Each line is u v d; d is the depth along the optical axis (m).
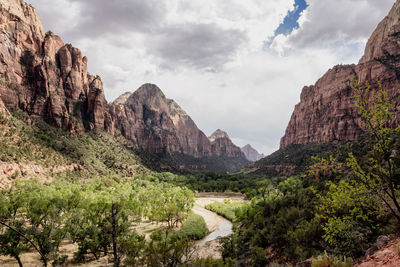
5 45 133.62
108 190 95.25
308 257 21.91
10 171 79.00
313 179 74.94
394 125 56.94
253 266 28.97
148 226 61.38
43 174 92.50
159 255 26.03
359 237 16.38
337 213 15.13
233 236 45.91
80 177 111.00
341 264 11.62
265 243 35.19
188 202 84.38
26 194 53.16
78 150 136.62
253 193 112.94
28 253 34.34
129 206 56.44
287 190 90.62
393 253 9.62
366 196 11.84
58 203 44.94
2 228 38.44
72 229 39.34
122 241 32.84
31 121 126.81
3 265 29.69
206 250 45.50
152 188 120.69
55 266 30.39
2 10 139.50
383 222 16.27
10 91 125.50
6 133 93.94
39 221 38.84
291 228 31.23
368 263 10.23
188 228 60.31
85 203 53.72
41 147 106.62
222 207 92.62
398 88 140.38
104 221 39.16
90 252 36.59
